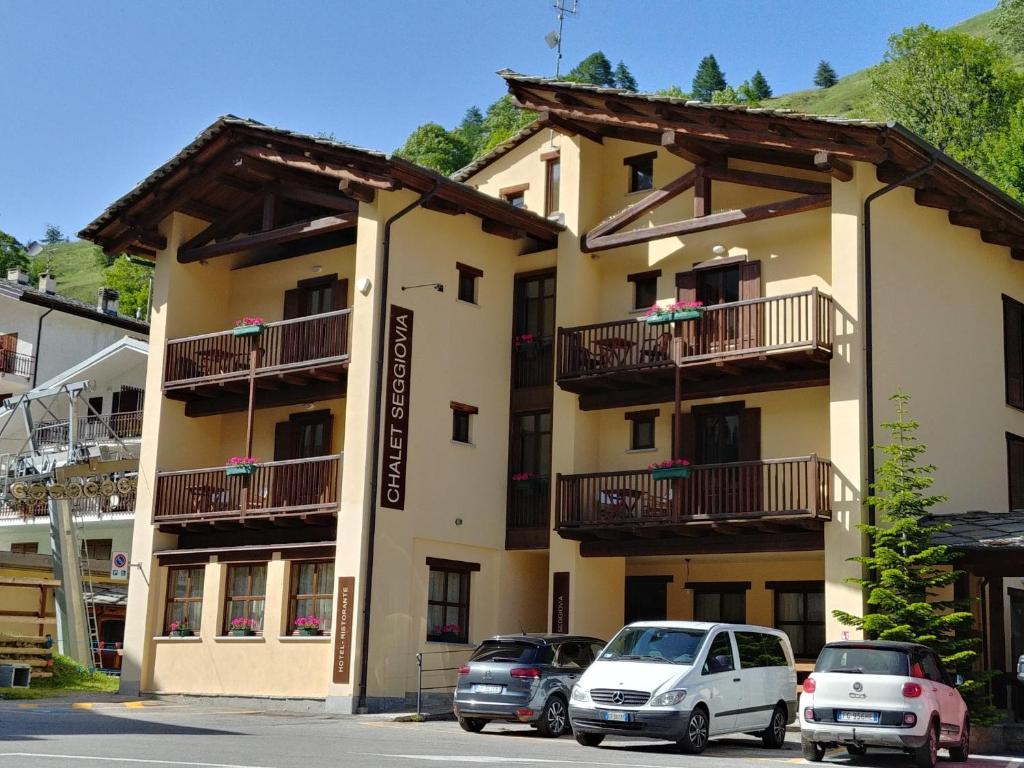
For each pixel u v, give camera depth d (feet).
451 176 104.27
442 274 90.22
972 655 67.72
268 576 87.61
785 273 84.58
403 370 86.12
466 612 89.25
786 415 84.38
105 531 133.49
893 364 79.30
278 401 92.58
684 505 82.17
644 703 56.29
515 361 94.99
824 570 85.30
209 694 88.43
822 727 54.08
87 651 103.45
